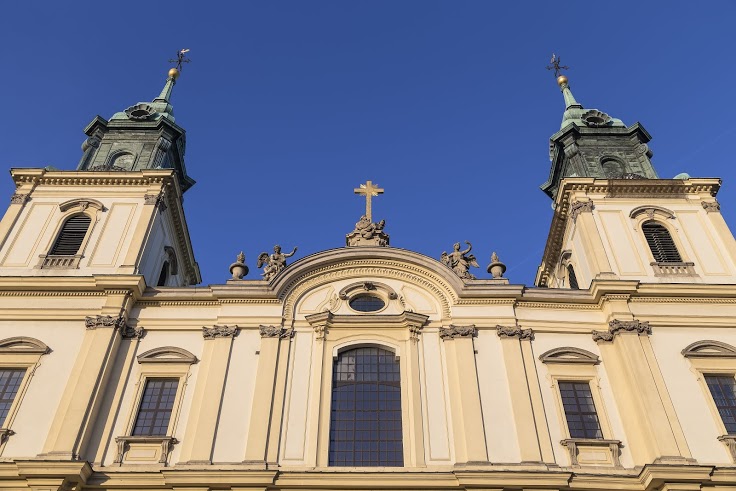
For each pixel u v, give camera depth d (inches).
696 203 1239.5
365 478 852.6
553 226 1328.7
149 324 1045.8
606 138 1403.8
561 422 934.4
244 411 936.3
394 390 984.3
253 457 881.5
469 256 1160.2
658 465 838.5
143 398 965.2
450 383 971.9
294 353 1011.3
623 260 1141.1
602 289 1059.9
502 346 1012.5
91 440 905.5
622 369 989.2
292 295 1083.3
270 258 1150.3
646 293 1064.2
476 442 897.5
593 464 891.4
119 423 930.1
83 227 1184.8
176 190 1290.6
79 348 996.6
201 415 922.1
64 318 1033.5
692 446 893.8
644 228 1200.2
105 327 1009.5
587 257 1160.8
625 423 934.4
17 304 1050.1
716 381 979.9
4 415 932.0
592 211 1218.0
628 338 1006.4
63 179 1255.5
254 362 996.6
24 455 879.1
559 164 1434.5
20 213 1195.9
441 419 935.0
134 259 1113.4
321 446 908.0
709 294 1064.8
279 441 909.2
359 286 1103.0
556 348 1016.2
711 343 1010.1
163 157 1363.2
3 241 1144.8
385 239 1200.2
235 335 1028.5
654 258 1145.4
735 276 1117.1
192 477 845.8
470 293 1066.7
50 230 1173.7
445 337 1022.4
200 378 978.7
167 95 1529.3
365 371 1006.4
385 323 1041.5
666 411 918.4
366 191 1269.7
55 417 915.4
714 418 925.2
